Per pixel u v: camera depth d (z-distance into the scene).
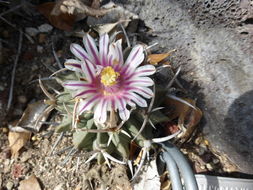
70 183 0.15
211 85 0.15
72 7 0.16
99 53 0.12
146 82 0.11
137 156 0.14
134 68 0.12
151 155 0.14
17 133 0.16
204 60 0.15
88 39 0.12
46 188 0.15
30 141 0.16
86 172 0.15
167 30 0.15
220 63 0.15
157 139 0.13
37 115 0.16
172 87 0.15
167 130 0.15
